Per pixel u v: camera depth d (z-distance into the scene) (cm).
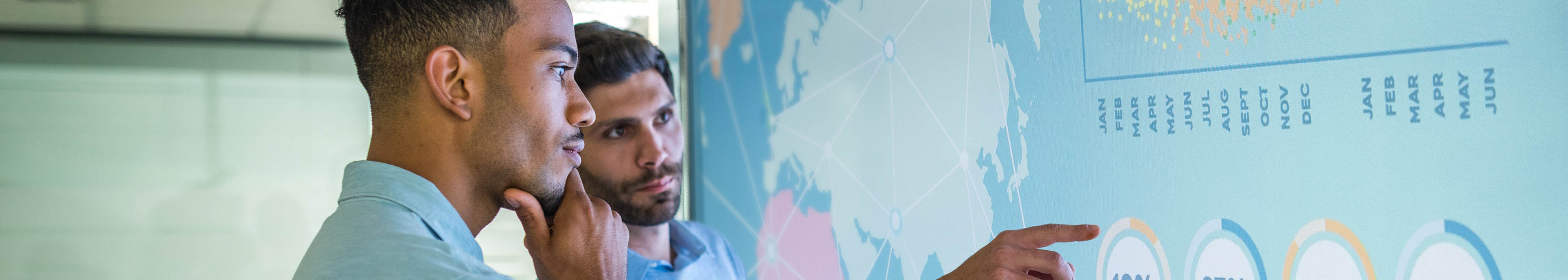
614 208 118
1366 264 63
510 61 70
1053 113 88
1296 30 67
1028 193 92
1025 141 92
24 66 457
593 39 115
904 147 108
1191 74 75
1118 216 83
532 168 73
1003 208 94
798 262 130
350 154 480
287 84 474
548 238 76
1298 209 67
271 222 474
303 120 479
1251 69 71
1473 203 57
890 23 110
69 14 445
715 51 150
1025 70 91
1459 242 58
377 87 71
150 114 468
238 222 475
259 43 461
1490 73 56
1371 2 63
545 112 72
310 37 468
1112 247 84
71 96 472
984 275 71
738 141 145
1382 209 62
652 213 118
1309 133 67
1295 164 68
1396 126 62
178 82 475
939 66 102
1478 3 57
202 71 475
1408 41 61
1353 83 64
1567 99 52
